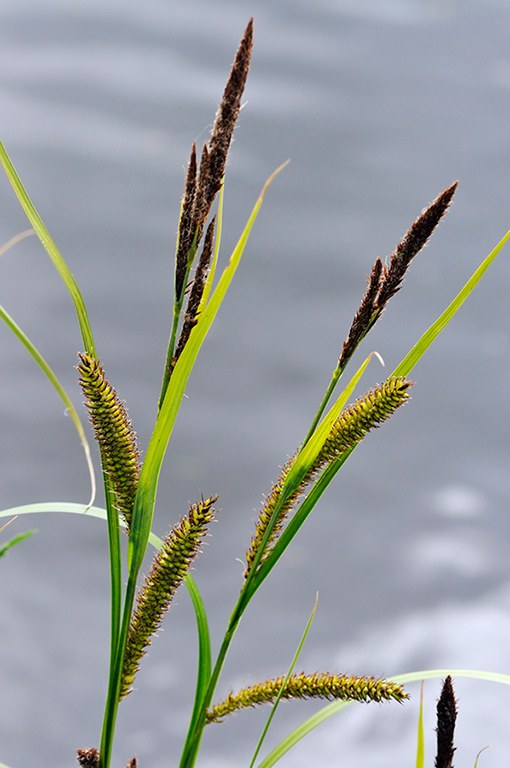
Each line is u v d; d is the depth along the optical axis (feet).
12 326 3.30
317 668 16.38
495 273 33.81
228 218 36.11
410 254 3.47
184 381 3.47
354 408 3.53
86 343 3.52
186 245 3.43
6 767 3.54
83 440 3.34
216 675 3.57
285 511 3.55
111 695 3.56
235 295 31.19
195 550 3.52
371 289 3.49
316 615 18.04
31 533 3.21
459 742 13.88
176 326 3.46
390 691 3.57
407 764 13.78
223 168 3.42
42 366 3.31
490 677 3.65
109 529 3.56
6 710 15.01
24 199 3.50
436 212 3.45
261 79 51.55
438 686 15.58
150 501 3.50
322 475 3.56
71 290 3.51
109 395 3.50
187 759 3.60
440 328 3.61
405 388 3.51
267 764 3.63
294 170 40.65
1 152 3.50
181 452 22.52
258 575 3.55
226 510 20.57
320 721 3.65
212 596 18.34
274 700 3.60
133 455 3.51
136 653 3.55
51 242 3.50
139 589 3.55
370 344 29.01
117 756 14.34
